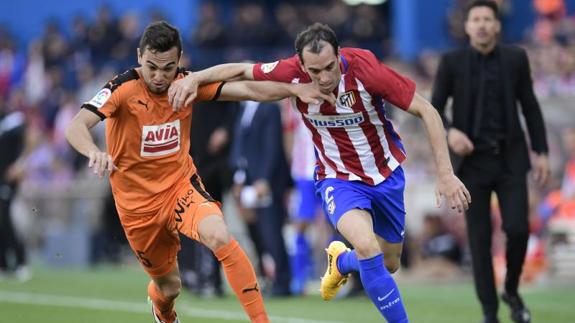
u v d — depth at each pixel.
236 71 21.45
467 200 20.09
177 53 20.41
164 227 21.47
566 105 46.03
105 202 51.88
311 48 19.81
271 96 21.14
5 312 32.81
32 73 70.81
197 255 36.78
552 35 56.62
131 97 20.89
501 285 39.50
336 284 23.12
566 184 41.62
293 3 77.75
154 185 21.34
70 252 52.91
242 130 36.31
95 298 37.09
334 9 68.94
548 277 39.62
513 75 26.09
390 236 22.36
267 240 36.28
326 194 21.70
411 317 30.52
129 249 53.62
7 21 82.50
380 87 20.67
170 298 22.72
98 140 57.16
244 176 36.50
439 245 42.75
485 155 26.08
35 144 53.34
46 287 41.75
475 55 26.19
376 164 21.69
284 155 36.41
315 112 21.30
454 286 40.44
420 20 66.19
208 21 67.12
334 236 37.91
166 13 73.81
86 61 70.50
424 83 51.38
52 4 80.75
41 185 58.50
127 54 66.94
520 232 25.62
